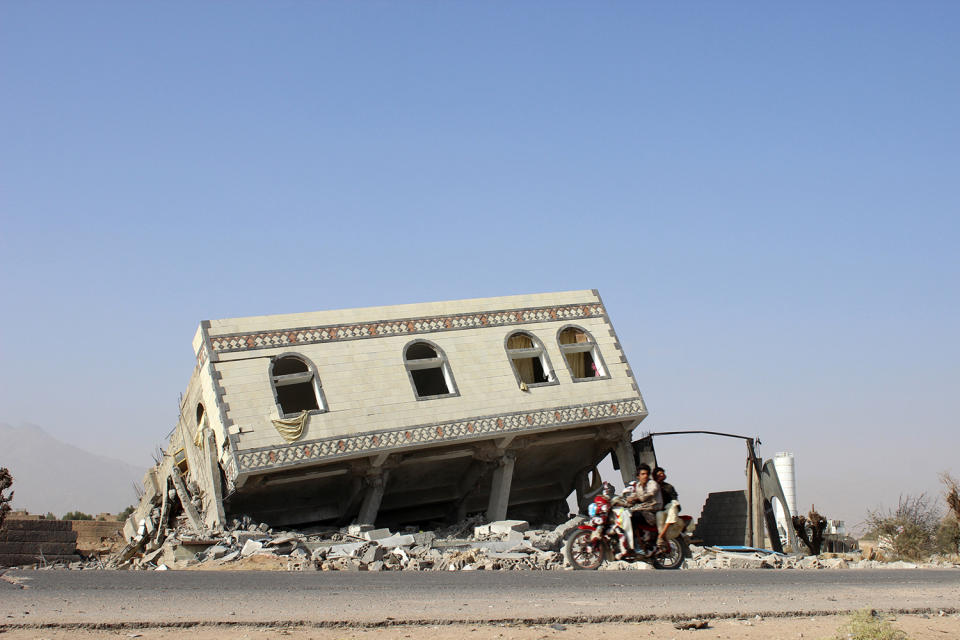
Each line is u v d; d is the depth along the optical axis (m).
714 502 40.22
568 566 22.61
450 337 37.41
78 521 56.59
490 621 11.88
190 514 35.41
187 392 37.75
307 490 36.47
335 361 35.22
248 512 35.75
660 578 17.94
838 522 45.75
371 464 35.00
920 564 31.33
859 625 11.51
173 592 14.54
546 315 39.41
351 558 27.48
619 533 19.84
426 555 27.78
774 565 28.11
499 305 38.84
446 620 11.85
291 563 26.97
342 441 33.88
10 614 11.73
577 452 41.34
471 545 30.92
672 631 11.73
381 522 41.06
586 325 39.84
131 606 12.79
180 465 39.69
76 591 14.25
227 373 33.59
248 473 32.19
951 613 14.18
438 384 44.59
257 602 13.48
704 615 12.77
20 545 42.47
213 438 34.25
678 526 19.73
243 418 32.97
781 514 43.19
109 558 43.25
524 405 36.94
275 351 34.62
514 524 32.53
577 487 43.03
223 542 31.36
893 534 41.31
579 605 13.43
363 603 13.49
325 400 34.31
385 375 35.62
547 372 38.31
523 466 40.66
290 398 41.62
